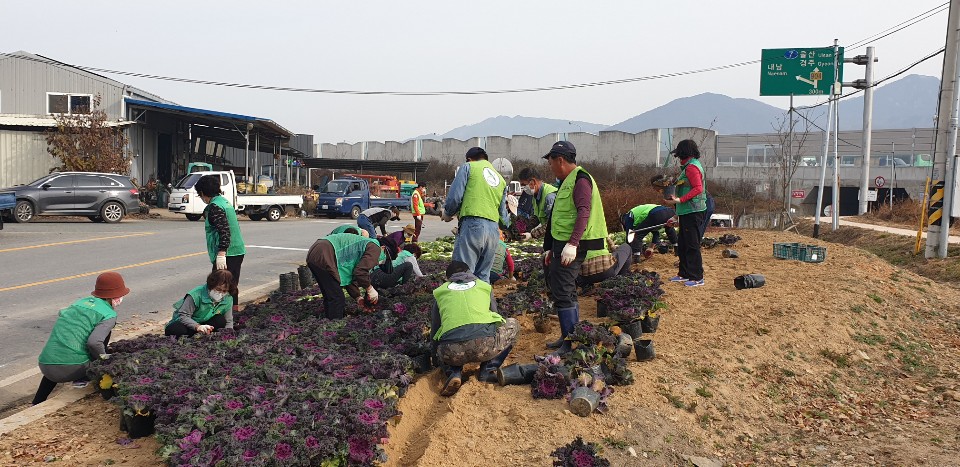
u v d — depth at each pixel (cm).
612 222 1986
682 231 917
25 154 2908
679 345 681
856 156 6334
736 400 595
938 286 1108
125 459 457
